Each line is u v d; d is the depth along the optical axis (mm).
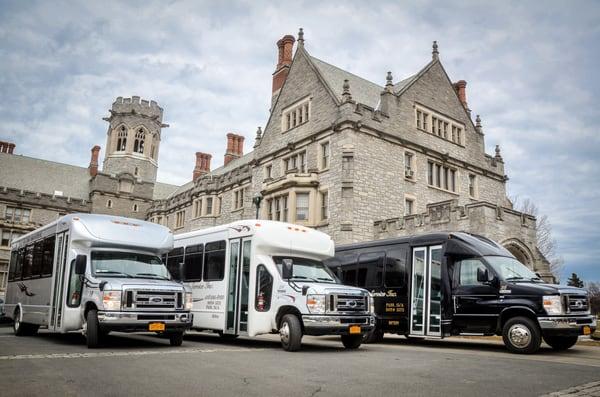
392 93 31938
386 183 30031
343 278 17828
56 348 11828
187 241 16562
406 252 15945
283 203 31719
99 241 13133
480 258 13773
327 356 10742
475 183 35906
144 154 64938
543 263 25266
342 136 29281
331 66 35281
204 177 46438
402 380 7625
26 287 16297
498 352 12570
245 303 13469
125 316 11578
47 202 55469
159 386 6867
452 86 36500
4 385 6773
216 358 9992
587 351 12938
